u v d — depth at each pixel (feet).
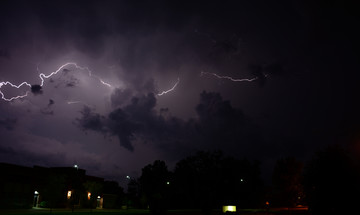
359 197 69.51
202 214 135.74
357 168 71.61
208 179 156.76
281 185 216.74
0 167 128.77
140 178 190.80
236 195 191.93
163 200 170.40
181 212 147.74
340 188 70.33
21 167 138.72
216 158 161.17
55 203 146.51
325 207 71.51
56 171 161.48
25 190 138.00
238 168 193.36
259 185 234.38
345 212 69.51
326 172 71.87
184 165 159.33
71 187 159.33
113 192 207.41
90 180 177.58
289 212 151.64
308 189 74.54
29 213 105.70
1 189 127.44
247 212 154.81
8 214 99.19
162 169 185.98
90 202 167.94
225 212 121.90
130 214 121.70
